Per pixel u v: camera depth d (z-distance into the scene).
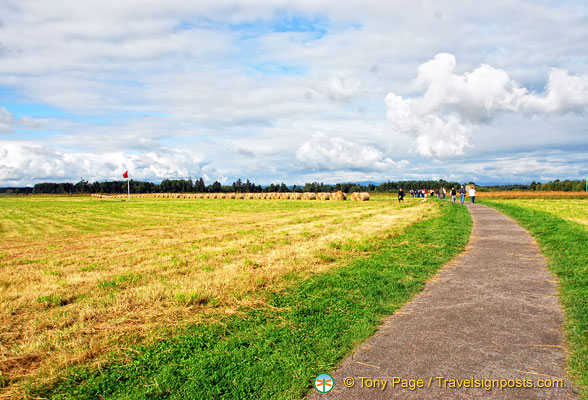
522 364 4.36
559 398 3.67
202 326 5.95
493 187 100.00
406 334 5.36
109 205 54.12
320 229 18.77
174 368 4.63
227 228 21.66
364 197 53.62
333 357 4.70
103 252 14.52
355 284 8.09
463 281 8.12
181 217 31.08
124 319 6.37
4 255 14.86
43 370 4.68
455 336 5.21
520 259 10.19
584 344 4.72
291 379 4.25
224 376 4.39
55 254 14.56
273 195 70.44
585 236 12.12
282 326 5.84
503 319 5.78
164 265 11.09
